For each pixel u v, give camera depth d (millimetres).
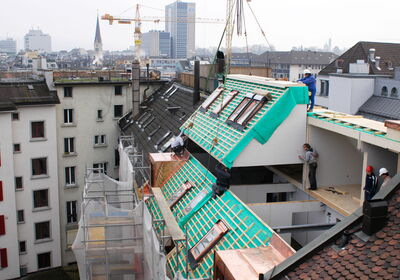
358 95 51688
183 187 21828
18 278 40719
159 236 17500
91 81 45219
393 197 10492
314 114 19391
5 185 38438
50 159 41125
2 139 37750
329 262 10039
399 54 62812
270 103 19625
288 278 10281
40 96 40156
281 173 21984
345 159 19922
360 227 10492
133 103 44938
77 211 45094
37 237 41875
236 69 36875
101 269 20281
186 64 90000
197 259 15883
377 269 8938
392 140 14445
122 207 26750
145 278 19672
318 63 114812
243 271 11211
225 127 21578
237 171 23438
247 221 15820
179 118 34125
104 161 46625
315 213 19391
